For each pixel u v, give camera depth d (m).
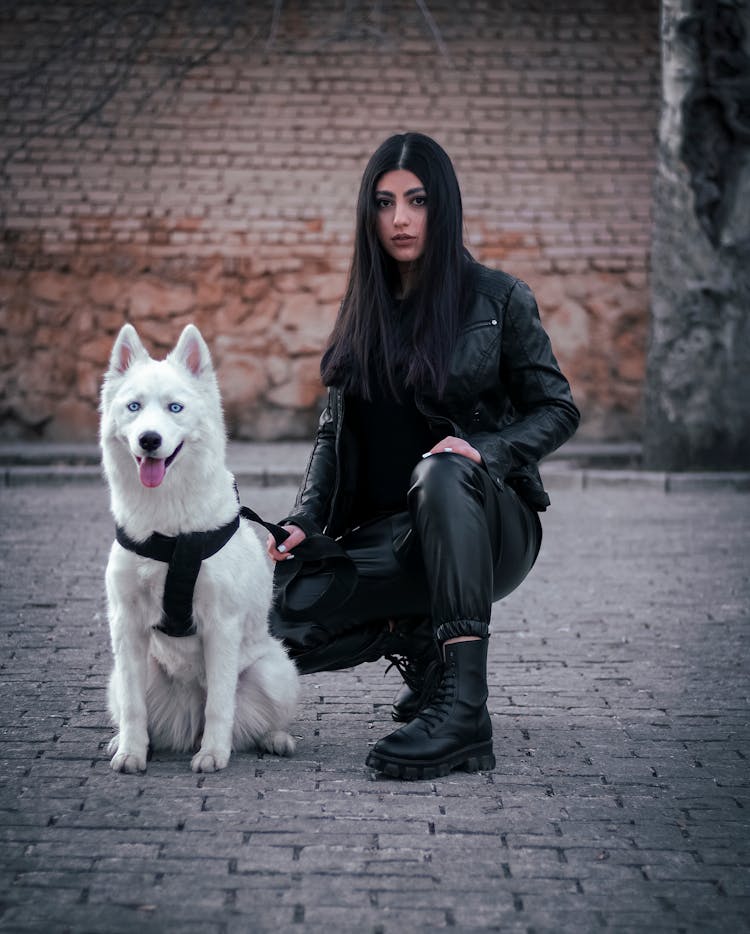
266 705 3.90
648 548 7.96
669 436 11.23
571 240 13.15
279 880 2.91
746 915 2.77
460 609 3.61
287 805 3.40
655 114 13.53
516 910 2.78
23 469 11.30
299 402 13.26
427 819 3.31
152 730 3.91
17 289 13.11
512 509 3.87
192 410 3.55
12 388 13.15
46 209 13.18
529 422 3.89
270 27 13.70
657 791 3.56
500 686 4.79
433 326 3.84
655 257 11.26
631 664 5.15
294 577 4.05
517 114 13.54
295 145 13.45
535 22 13.80
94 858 3.03
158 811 3.35
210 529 3.60
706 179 10.98
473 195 13.27
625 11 13.84
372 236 3.93
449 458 3.67
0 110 13.38
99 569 7.11
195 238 13.17
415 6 13.81
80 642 5.39
